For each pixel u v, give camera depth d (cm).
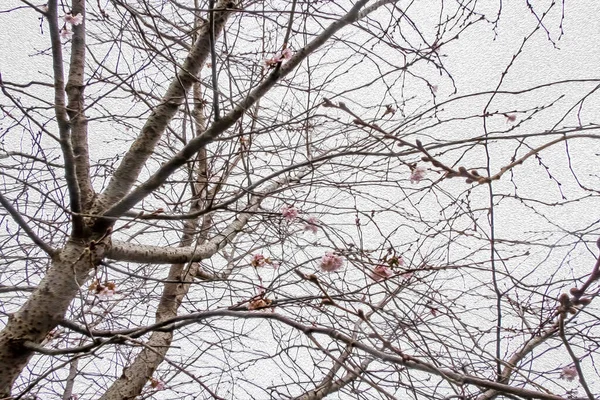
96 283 288
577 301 170
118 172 311
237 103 292
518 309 328
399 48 294
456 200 301
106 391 352
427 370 209
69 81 315
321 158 259
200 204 405
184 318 263
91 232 288
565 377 277
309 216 320
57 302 272
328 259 246
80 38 319
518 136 221
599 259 165
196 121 395
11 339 263
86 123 317
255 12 253
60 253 284
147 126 318
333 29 264
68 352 260
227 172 361
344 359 237
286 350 265
